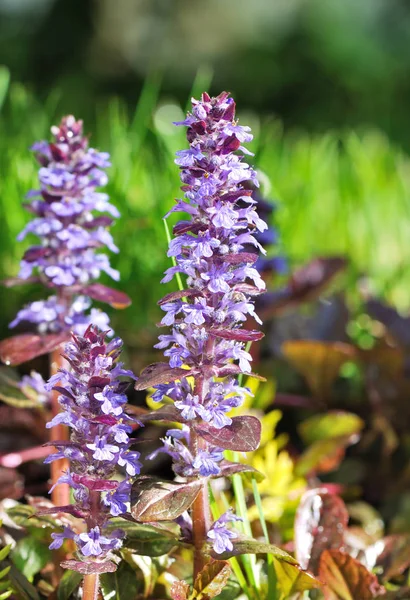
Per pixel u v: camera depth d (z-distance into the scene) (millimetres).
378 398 838
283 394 888
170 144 1098
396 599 668
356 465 824
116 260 954
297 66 3516
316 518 688
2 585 634
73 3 3572
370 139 2014
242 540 628
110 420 593
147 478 620
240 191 608
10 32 3500
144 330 886
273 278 929
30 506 667
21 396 724
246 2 3672
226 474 629
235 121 611
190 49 3650
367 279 1091
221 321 612
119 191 963
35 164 1020
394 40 3506
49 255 702
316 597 682
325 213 1373
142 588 665
